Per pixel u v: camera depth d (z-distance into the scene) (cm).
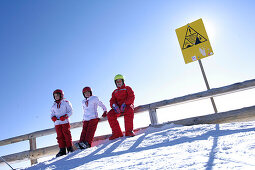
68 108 426
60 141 404
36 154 471
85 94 441
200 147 182
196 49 508
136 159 188
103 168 178
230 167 112
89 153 307
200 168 120
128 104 404
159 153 194
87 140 392
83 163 238
